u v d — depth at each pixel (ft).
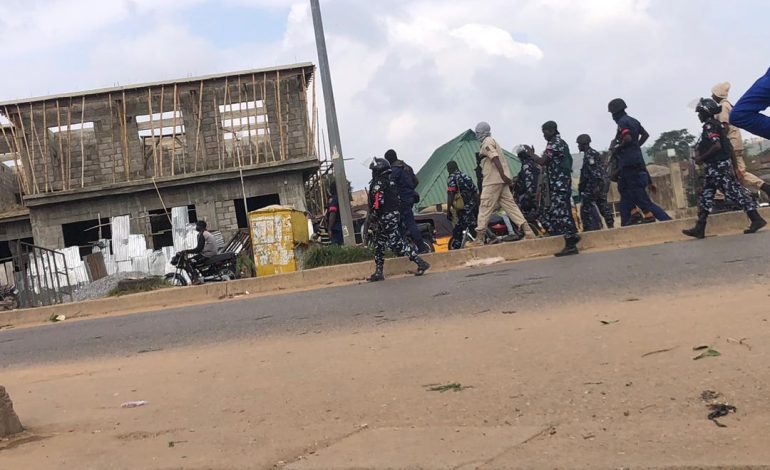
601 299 21.49
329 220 47.75
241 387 16.16
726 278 22.12
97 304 38.93
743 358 13.16
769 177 60.49
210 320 28.58
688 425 10.49
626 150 36.50
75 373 20.97
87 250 100.58
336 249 41.04
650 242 35.63
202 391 16.25
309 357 18.53
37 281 53.06
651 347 14.84
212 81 92.07
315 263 40.52
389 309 24.93
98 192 89.97
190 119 92.48
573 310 20.27
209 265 48.03
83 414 15.33
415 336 19.49
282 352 19.79
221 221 92.22
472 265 36.11
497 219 44.47
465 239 42.06
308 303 29.37
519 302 22.84
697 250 29.04
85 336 29.17
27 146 90.84
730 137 35.96
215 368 18.72
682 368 13.12
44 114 89.71
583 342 16.10
